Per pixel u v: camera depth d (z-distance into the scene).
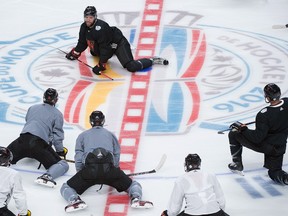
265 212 13.21
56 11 24.98
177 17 24.25
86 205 13.02
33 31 23.20
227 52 21.25
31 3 25.78
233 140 14.41
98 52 19.83
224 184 14.27
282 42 21.97
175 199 11.97
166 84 19.11
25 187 14.11
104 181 13.38
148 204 13.10
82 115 17.39
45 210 13.30
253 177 14.55
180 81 19.30
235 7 25.16
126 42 19.78
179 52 21.33
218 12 24.66
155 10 24.88
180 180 12.02
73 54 20.33
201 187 11.90
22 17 24.42
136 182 13.64
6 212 12.03
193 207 11.82
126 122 17.02
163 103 17.98
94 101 18.11
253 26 23.34
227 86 18.95
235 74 19.69
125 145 15.94
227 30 23.05
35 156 14.33
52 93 14.90
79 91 18.69
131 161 15.23
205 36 22.55
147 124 16.92
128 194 13.61
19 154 14.34
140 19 24.08
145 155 15.48
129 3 25.64
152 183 14.30
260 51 21.27
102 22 19.36
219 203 12.09
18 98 18.31
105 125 16.86
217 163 15.12
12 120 17.16
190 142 16.06
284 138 13.96
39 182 13.84
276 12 24.62
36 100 18.22
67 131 16.59
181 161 15.20
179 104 17.92
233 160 14.61
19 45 22.02
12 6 25.45
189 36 22.56
